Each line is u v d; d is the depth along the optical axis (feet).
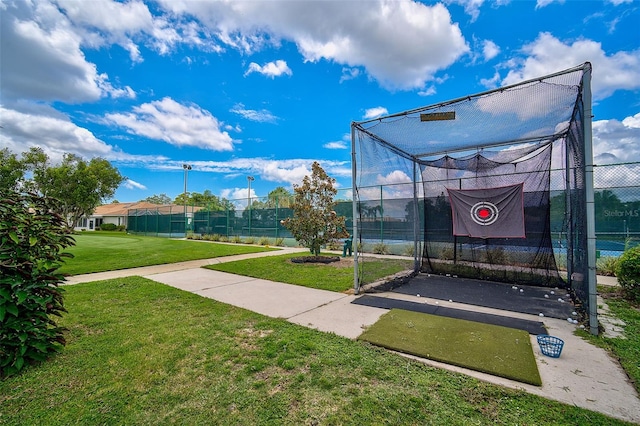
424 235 24.30
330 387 7.63
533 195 20.39
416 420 6.34
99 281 20.49
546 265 19.51
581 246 14.12
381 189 27.96
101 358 9.25
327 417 6.46
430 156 24.22
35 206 9.23
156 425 6.26
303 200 31.60
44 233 8.85
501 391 7.39
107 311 13.97
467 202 22.36
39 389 7.59
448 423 6.24
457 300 15.94
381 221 29.84
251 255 36.32
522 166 20.95
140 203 152.05
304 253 37.78
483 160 21.72
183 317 13.16
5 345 8.24
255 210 53.36
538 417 6.43
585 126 11.91
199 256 34.81
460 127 17.49
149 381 7.97
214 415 6.57
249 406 6.89
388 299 16.20
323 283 20.02
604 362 9.05
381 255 28.58
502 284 19.89
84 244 46.16
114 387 7.69
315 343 10.24
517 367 8.57
